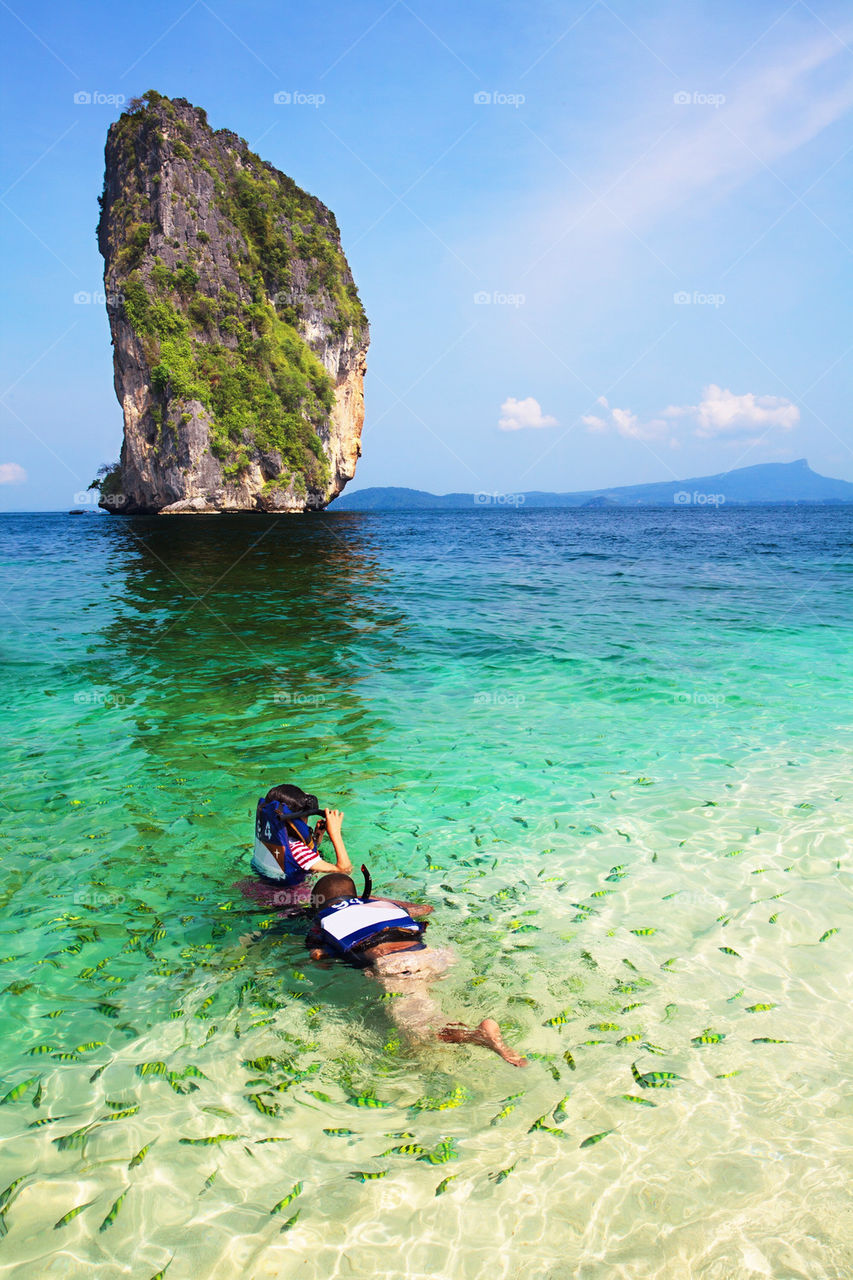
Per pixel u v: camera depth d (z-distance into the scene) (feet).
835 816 18.85
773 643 40.01
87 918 14.52
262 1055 10.68
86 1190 8.48
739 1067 10.21
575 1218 8.00
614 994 11.95
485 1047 10.68
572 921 14.26
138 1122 9.47
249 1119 9.50
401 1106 9.70
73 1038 11.08
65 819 19.08
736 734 25.62
